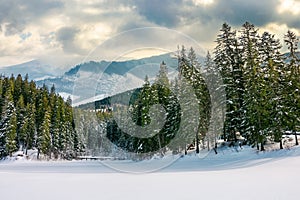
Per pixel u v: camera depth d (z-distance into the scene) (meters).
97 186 9.66
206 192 8.00
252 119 25.69
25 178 12.70
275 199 6.80
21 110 49.25
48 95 53.84
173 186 9.27
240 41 31.14
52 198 7.85
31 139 47.47
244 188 8.38
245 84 28.02
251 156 23.42
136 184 9.89
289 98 25.86
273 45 29.91
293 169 13.36
